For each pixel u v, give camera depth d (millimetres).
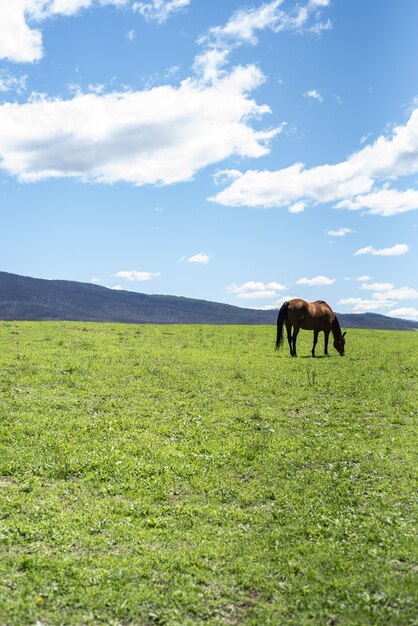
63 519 10055
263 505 11328
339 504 11234
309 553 9156
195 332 42938
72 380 20891
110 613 7406
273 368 25688
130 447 14227
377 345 37250
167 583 8188
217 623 7293
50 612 7332
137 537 9578
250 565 8742
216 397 20094
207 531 9977
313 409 18938
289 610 7605
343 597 7816
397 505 11047
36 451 13594
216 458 13727
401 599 7633
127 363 25219
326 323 30812
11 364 23297
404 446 14984
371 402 19781
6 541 9094
